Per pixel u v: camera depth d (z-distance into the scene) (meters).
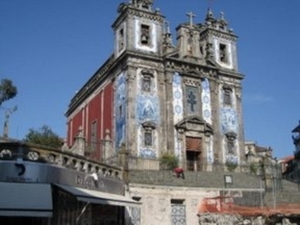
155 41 42.47
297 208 26.48
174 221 26.80
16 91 35.72
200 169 40.94
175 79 42.00
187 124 41.00
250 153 43.66
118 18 43.56
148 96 40.22
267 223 25.17
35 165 16.27
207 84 43.88
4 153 16.27
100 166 21.53
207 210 27.41
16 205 15.21
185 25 44.19
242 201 28.78
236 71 46.44
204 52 45.75
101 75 46.34
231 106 44.97
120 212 23.08
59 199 17.27
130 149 37.69
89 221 19.89
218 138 42.69
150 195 26.39
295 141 59.28
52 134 43.44
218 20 48.09
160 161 37.50
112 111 42.56
